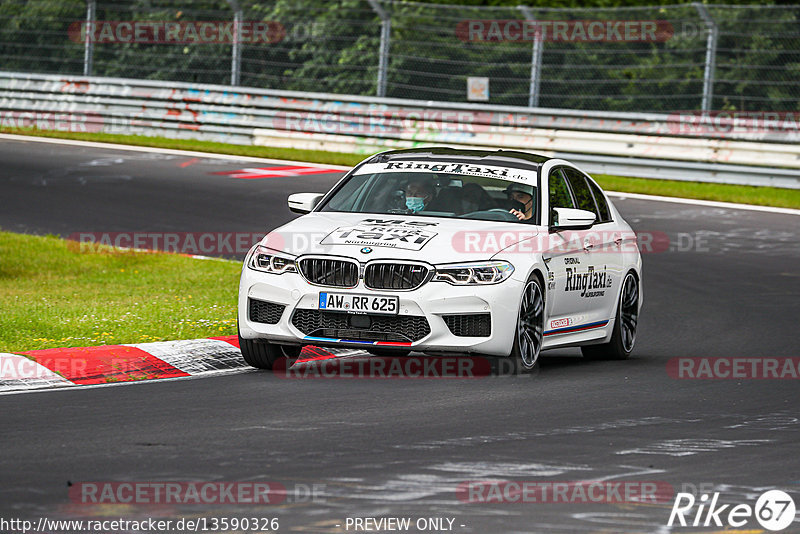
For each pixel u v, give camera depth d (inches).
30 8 3848.4
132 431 823.7
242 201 2365.9
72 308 1350.9
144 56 3730.3
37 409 897.5
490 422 877.2
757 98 2878.9
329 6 3599.9
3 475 697.6
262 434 820.0
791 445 828.6
